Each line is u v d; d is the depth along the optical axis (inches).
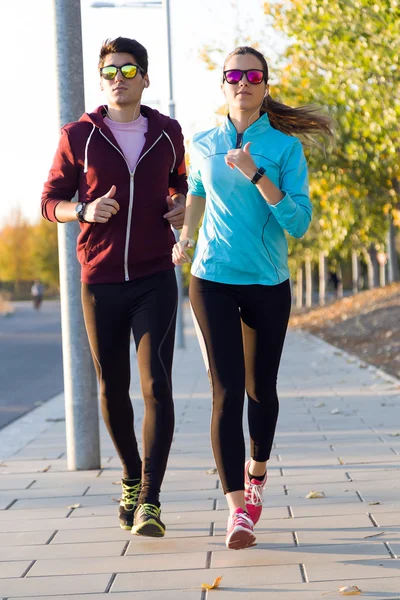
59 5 381.7
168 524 290.4
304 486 336.5
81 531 288.0
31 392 790.5
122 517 288.5
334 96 796.6
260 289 255.8
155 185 276.8
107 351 282.0
